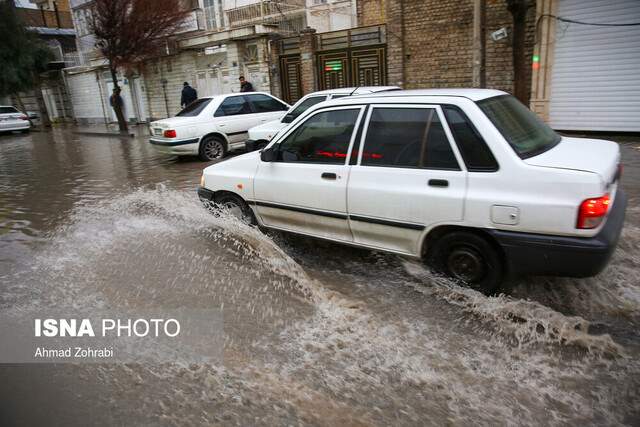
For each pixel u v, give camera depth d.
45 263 5.11
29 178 10.59
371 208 4.09
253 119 11.60
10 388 3.02
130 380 3.03
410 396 2.73
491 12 12.47
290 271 4.52
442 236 3.82
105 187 9.05
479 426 2.47
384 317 3.62
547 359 3.01
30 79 26.77
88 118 30.70
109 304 4.07
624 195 4.04
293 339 3.38
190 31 22.58
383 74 15.35
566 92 11.30
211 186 5.42
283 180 4.71
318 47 16.77
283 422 2.56
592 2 10.43
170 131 10.62
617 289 3.80
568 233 3.23
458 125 3.68
